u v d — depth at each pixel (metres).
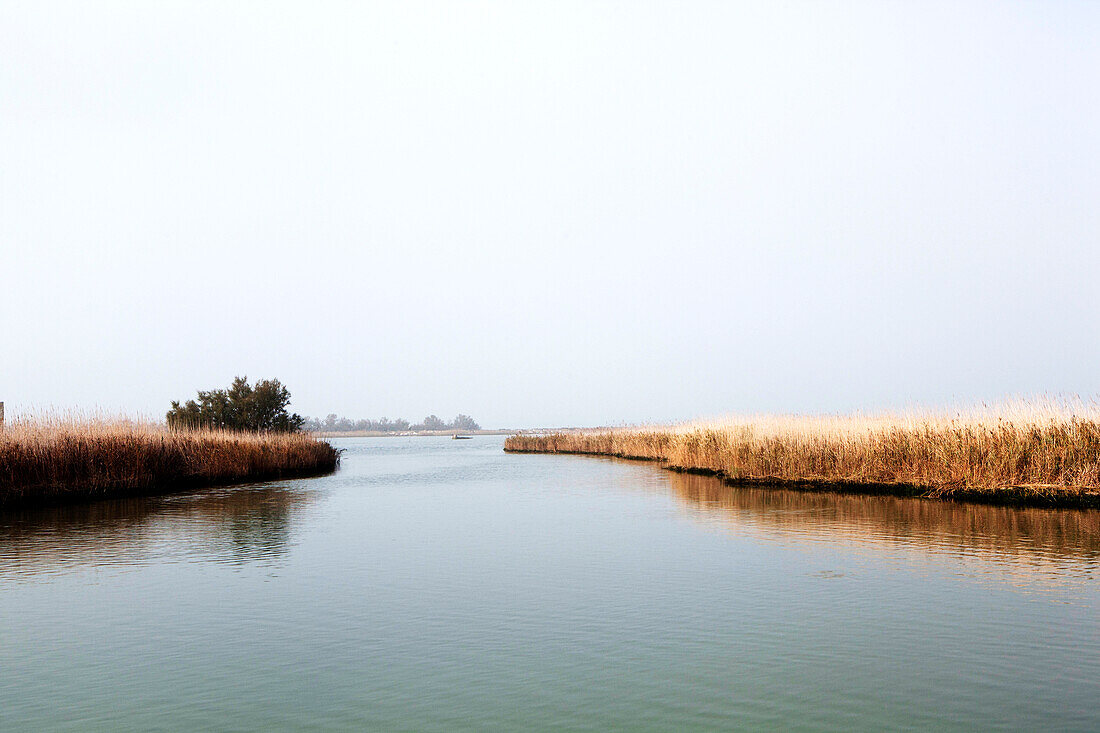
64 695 8.65
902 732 7.45
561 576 14.40
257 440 43.09
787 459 32.44
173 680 9.09
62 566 15.58
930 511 22.33
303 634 10.83
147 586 13.76
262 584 13.90
